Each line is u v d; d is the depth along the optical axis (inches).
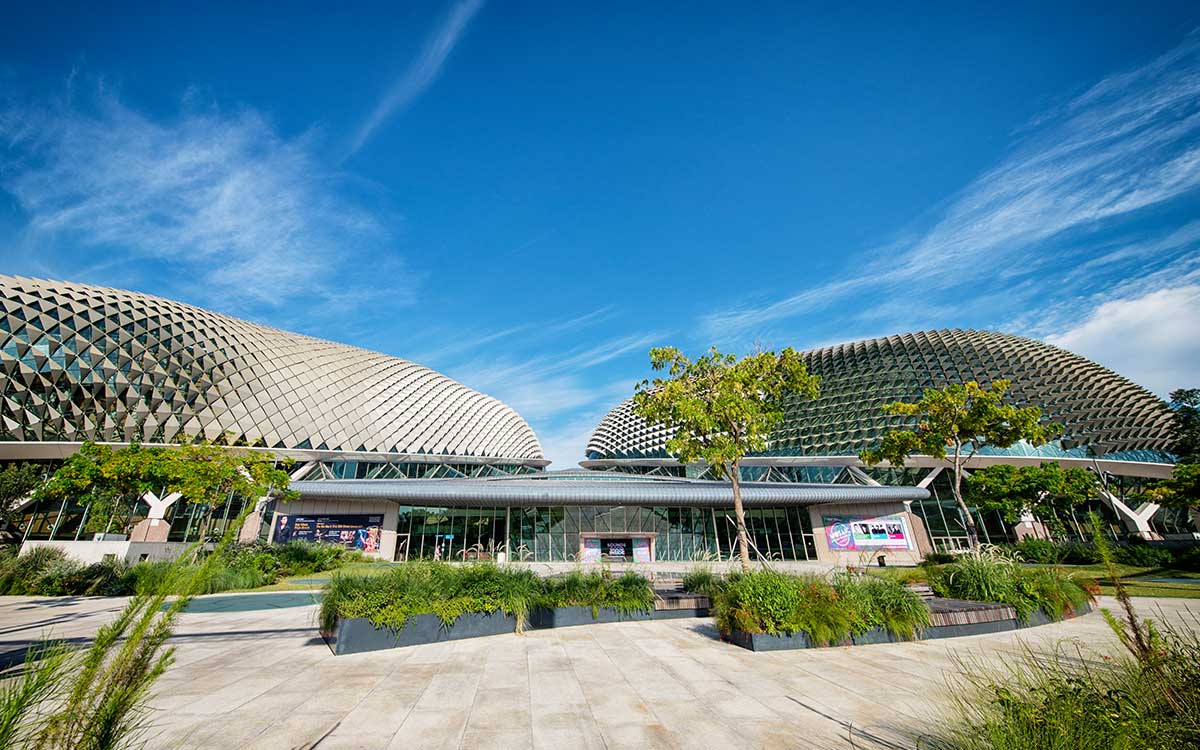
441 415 2423.7
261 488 1032.2
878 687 267.6
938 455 1157.1
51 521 1385.3
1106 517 1838.1
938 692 255.3
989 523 1718.8
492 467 2485.2
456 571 447.5
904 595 404.2
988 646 361.4
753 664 320.8
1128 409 2000.5
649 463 2493.8
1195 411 1838.1
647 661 330.0
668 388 850.8
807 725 213.6
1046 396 1994.3
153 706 239.6
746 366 878.4
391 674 300.5
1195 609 514.9
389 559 1460.4
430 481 1648.6
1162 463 1833.2
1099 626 434.0
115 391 1546.5
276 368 1950.1
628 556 1496.1
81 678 117.6
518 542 1496.1
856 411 2097.7
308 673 303.3
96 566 792.9
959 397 1125.7
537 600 452.8
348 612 366.6
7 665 289.4
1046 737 151.7
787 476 2107.5
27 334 1457.9
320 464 1939.0
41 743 110.9
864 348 2428.6
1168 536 1692.9
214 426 1696.6
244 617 542.9
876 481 1916.8
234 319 2105.1
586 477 1808.6
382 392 2249.0
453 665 321.4
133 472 888.9
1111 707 157.9
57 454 1497.3
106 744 114.1
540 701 250.1
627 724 217.8
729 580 515.2
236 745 193.6
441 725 217.3
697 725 215.9
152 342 1664.6
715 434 830.5
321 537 1482.5
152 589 126.9
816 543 1581.0
